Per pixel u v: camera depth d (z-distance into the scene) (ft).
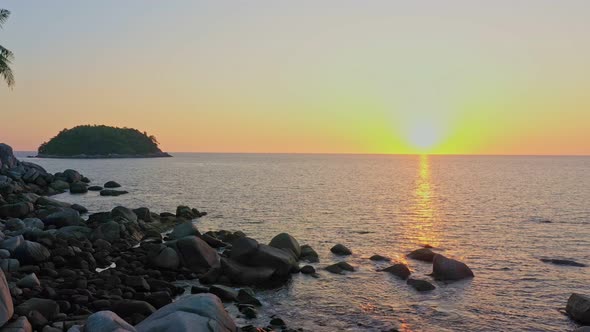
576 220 126.00
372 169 533.55
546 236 101.96
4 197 126.62
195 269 67.10
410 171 485.56
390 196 197.67
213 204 160.76
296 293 59.62
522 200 180.34
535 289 62.08
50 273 57.67
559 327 48.98
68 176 220.84
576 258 80.43
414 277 67.05
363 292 60.23
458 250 87.20
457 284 63.82
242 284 62.54
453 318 51.31
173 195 190.49
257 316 50.93
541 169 531.91
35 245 62.85
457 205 163.73
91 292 50.96
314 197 189.06
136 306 45.52
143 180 280.72
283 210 145.69
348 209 150.30
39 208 114.83
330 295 58.95
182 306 37.73
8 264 57.31
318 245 91.09
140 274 62.69
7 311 38.17
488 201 177.37
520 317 51.72
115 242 81.51
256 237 100.32
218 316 37.11
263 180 296.10
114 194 186.39
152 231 92.22
